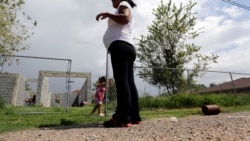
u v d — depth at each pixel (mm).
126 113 3328
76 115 5953
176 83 10562
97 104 6543
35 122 4180
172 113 6617
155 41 18219
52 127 3572
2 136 2705
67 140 2381
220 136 2363
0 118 4949
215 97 10258
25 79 17734
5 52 10906
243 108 8375
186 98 9602
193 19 18328
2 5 10422
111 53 3520
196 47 17672
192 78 11117
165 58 18031
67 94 8281
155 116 5434
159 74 9953
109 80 6695
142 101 8914
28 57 7719
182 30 17906
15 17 10969
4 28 10711
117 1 3766
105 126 3402
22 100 17375
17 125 3748
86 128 3299
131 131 2854
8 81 14789
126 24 3543
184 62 17953
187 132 2639
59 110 8328
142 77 9211
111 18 3438
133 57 3619
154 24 18344
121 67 3418
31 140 2424
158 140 2291
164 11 18453
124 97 3342
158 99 9258
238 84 21547
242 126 2916
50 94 25656
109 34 3537
